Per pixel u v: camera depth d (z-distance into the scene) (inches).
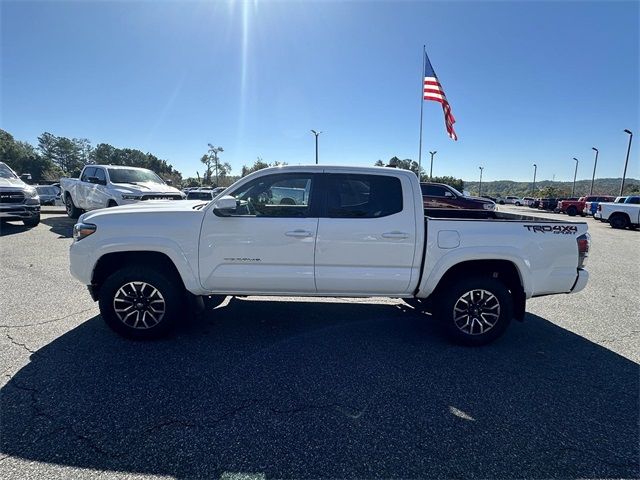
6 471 84.9
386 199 154.5
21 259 289.3
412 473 87.6
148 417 105.4
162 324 154.1
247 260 152.9
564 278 157.6
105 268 161.0
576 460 93.0
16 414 105.2
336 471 87.7
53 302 195.8
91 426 101.0
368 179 156.0
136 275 151.1
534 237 154.4
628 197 929.5
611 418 110.3
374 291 157.2
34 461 88.2
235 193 156.6
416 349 153.9
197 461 89.7
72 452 91.5
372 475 86.7
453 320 156.6
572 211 1261.1
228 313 191.0
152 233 151.3
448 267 153.3
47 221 526.6
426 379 130.0
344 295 158.7
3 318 174.4
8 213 414.9
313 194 154.9
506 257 152.6
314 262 153.1
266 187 156.9
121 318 152.8
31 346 147.3
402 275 154.6
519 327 182.4
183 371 131.3
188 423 103.4
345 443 97.1
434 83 647.1
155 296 153.9
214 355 144.2
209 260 152.9
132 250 152.1
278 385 123.9
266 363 138.8
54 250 324.2
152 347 149.6
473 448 96.4
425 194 602.2
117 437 97.1
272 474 86.4
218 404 112.6
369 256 153.0
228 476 85.4
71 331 161.8
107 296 150.9
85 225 152.9
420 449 95.6
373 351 151.1
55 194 1169.4
